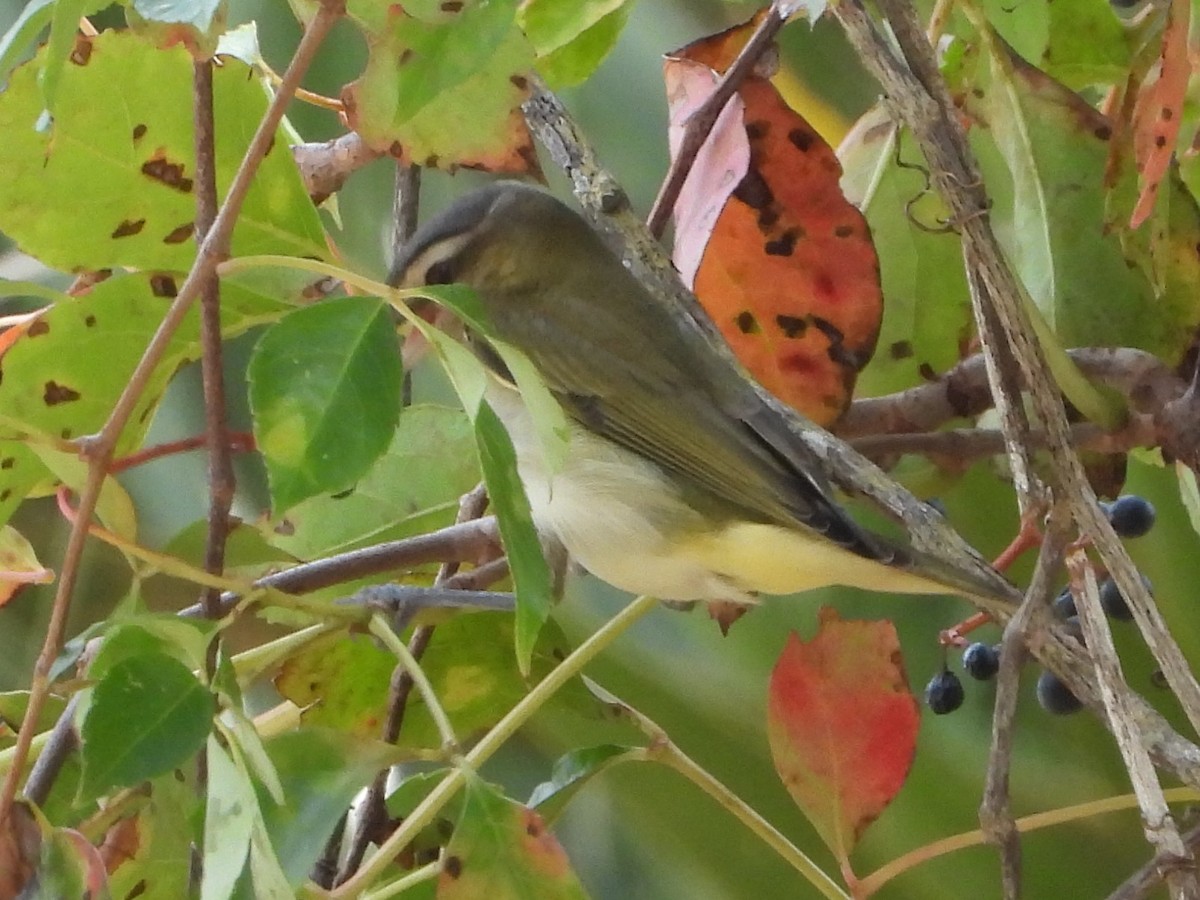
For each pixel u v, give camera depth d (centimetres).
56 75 275
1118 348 446
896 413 478
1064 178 454
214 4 263
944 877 612
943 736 629
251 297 379
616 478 460
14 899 273
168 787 316
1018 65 447
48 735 338
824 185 436
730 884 643
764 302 445
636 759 382
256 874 266
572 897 302
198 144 331
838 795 388
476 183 682
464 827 303
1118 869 608
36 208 373
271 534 404
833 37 630
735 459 446
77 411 372
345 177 489
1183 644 581
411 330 469
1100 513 360
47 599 672
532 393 276
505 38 309
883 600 658
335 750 303
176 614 306
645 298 485
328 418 265
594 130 690
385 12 281
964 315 486
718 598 468
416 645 425
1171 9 353
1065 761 621
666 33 695
